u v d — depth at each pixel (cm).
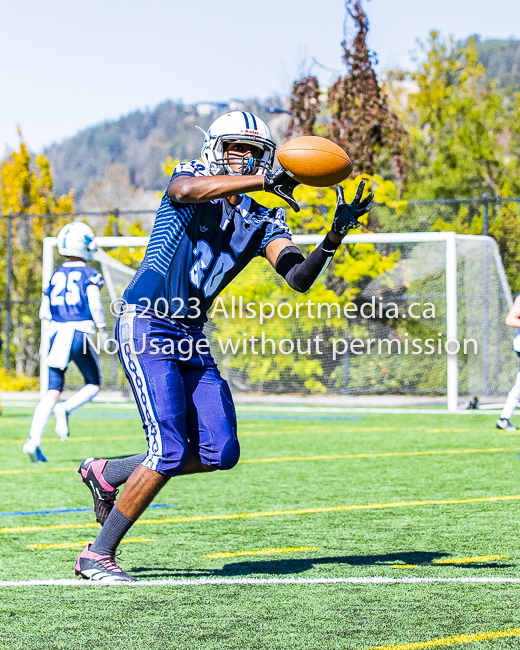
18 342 5212
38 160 6284
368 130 4488
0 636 745
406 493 1539
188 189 852
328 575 967
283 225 945
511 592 884
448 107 7125
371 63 4512
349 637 734
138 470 915
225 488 1620
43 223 5531
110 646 715
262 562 1042
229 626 770
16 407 3656
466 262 3612
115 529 944
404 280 3609
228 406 934
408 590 895
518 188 6506
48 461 1997
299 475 1767
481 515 1327
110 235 4647
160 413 892
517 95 7581
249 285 3656
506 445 2206
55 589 910
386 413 3169
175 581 943
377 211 4041
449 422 2812
